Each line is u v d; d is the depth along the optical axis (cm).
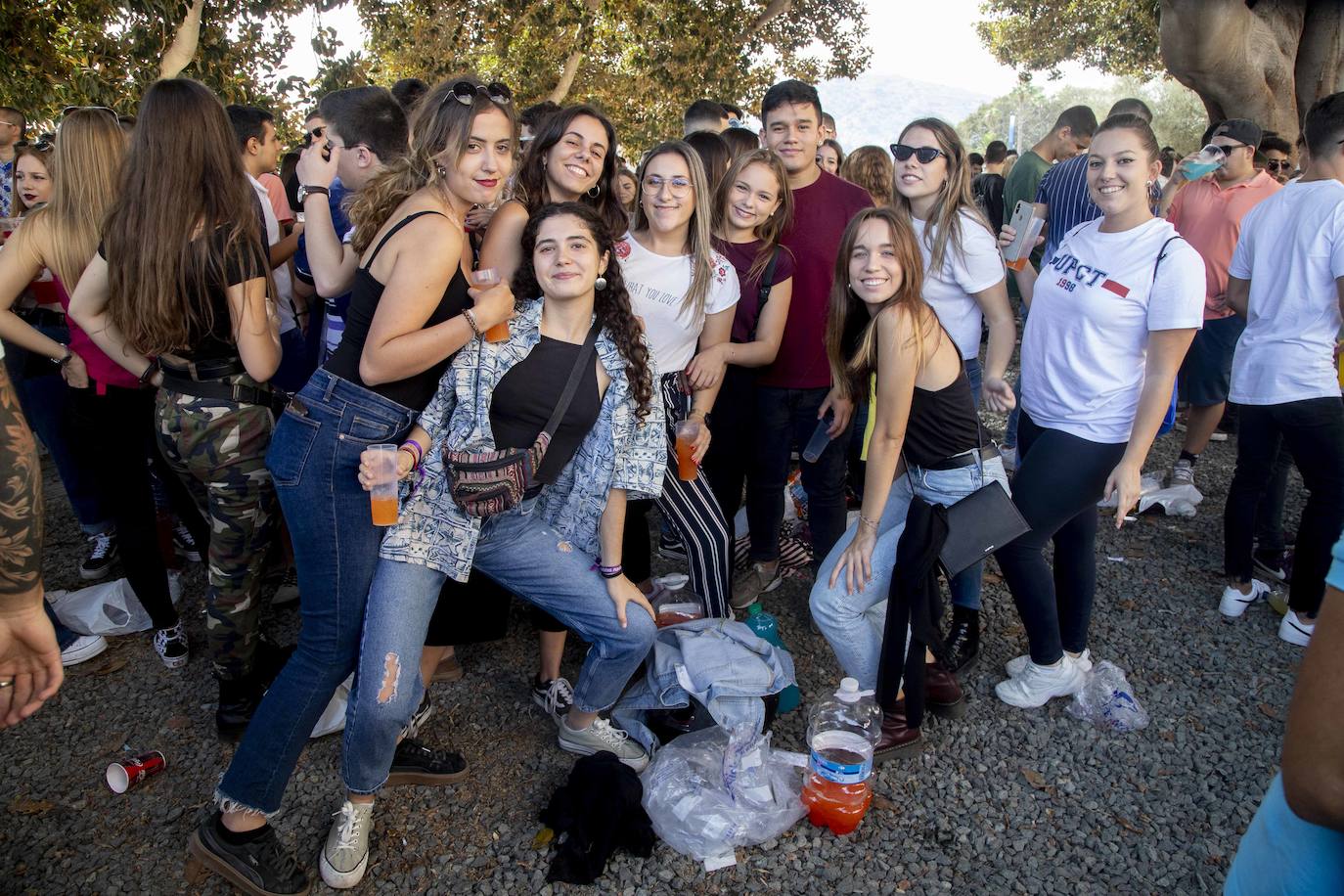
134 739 282
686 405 310
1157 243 261
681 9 1291
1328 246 310
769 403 355
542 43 1362
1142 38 1906
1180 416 618
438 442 219
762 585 372
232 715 277
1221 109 868
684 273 302
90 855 235
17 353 374
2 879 226
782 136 348
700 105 479
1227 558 364
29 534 127
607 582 241
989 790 262
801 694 308
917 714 260
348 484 210
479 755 274
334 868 222
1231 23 774
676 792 246
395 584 213
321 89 860
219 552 260
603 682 250
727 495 367
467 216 264
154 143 225
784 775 258
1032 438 303
